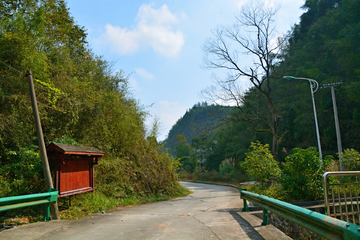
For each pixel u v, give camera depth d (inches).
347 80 1213.1
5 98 331.0
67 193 296.0
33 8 385.7
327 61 1346.0
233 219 254.1
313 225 138.8
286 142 1450.5
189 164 2223.2
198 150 2488.9
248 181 1095.0
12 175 299.4
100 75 573.6
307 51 1584.6
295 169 379.9
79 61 547.2
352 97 1048.2
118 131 527.2
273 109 828.0
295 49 1627.7
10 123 321.4
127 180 467.8
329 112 1251.8
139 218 268.1
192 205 411.5
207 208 365.4
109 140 500.7
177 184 682.2
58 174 288.7
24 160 305.9
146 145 633.6
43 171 285.9
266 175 390.3
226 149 1984.5
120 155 517.3
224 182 1284.4
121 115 531.2
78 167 325.1
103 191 398.6
